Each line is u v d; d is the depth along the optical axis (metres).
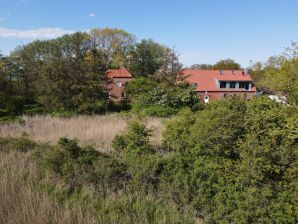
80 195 6.81
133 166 7.53
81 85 20.80
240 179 6.06
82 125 14.34
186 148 8.11
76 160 7.77
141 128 9.12
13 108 19.94
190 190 6.34
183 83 26.23
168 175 6.91
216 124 7.07
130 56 58.72
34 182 7.14
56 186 7.05
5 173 7.12
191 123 8.65
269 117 6.45
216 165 6.61
